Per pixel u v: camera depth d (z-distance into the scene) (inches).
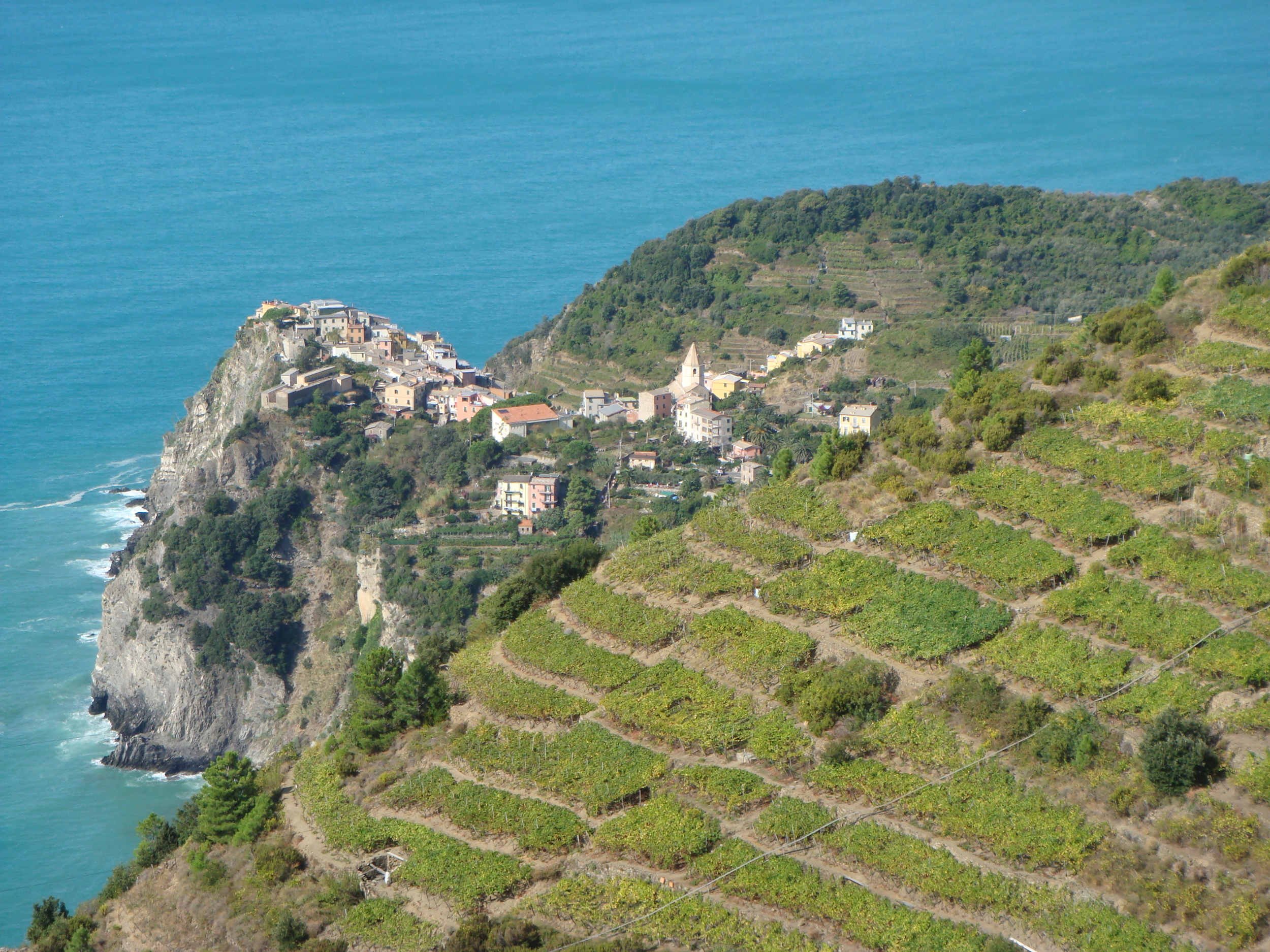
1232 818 3257.9
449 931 3720.5
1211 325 5103.3
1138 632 3880.4
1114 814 3425.2
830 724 3949.3
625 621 4648.1
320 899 3927.2
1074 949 3157.0
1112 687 3779.5
